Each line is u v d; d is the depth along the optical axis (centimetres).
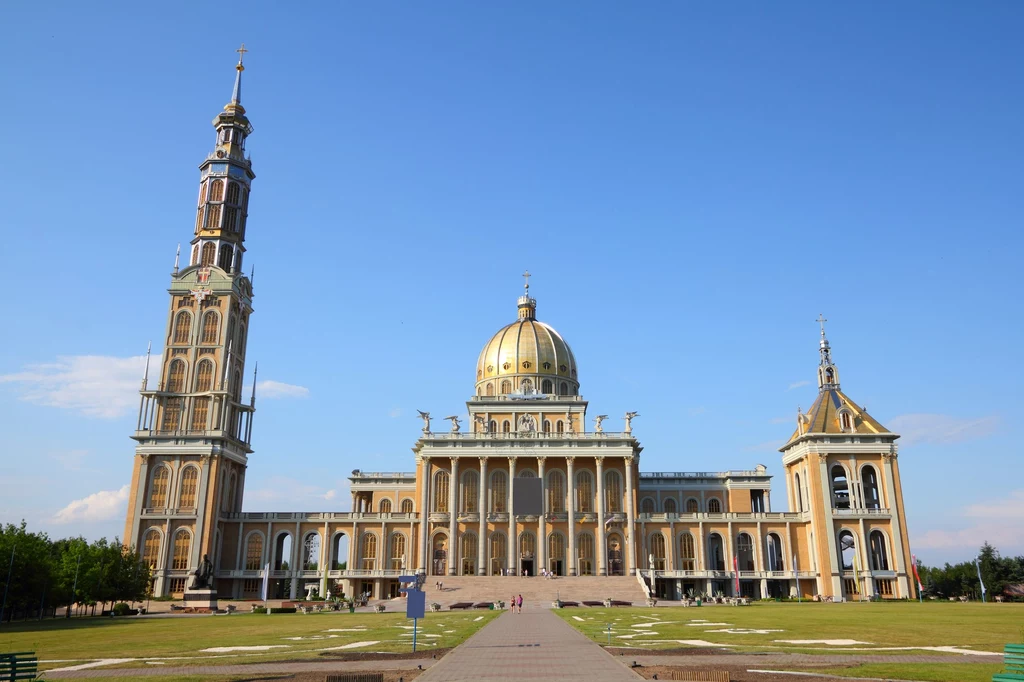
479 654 3591
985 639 4309
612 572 12744
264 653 3797
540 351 15150
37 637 5144
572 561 12575
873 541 12350
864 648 3828
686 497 14712
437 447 13150
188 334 13438
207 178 14400
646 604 10006
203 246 13962
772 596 12644
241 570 12744
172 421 13000
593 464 13312
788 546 12675
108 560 9769
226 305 13550
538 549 12619
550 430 14250
